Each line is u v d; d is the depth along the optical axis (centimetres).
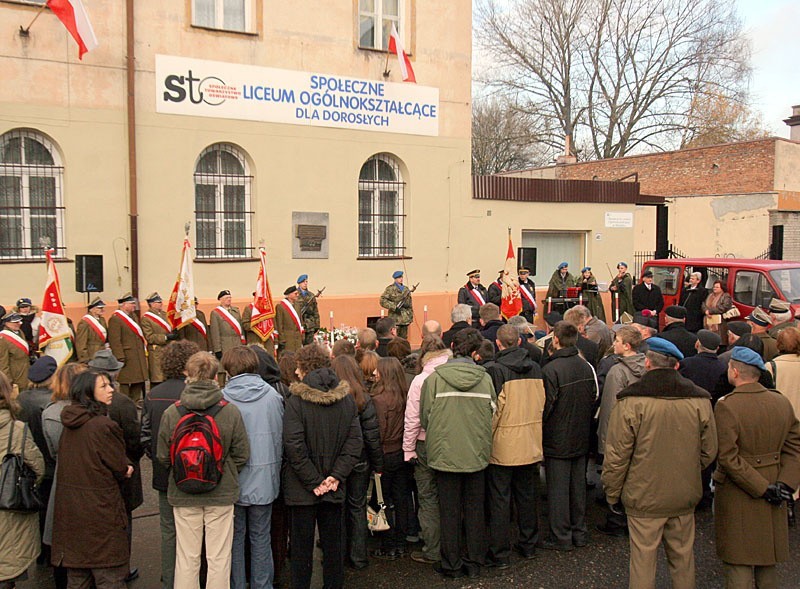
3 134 1087
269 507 492
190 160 1232
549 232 1711
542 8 3353
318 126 1352
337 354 598
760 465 452
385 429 567
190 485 441
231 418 460
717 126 3409
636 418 459
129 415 490
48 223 1136
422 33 1467
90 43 1066
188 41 1220
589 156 3522
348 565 571
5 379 462
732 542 459
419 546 610
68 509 451
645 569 459
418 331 1483
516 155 4000
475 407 529
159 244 1212
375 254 1458
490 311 798
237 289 1284
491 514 563
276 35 1299
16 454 453
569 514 600
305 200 1346
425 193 1488
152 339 1025
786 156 2392
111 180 1168
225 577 462
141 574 547
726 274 1280
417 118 1467
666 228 2048
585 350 695
